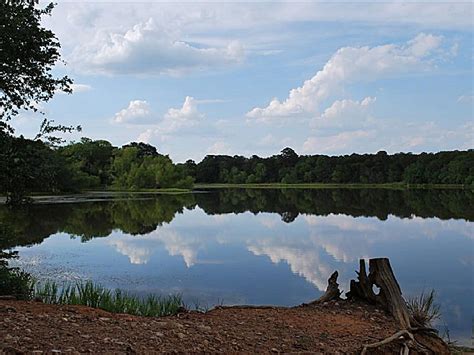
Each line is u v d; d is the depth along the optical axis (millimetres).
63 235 31000
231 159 151500
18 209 14312
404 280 18156
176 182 110750
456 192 86938
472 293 15906
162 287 16797
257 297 15383
